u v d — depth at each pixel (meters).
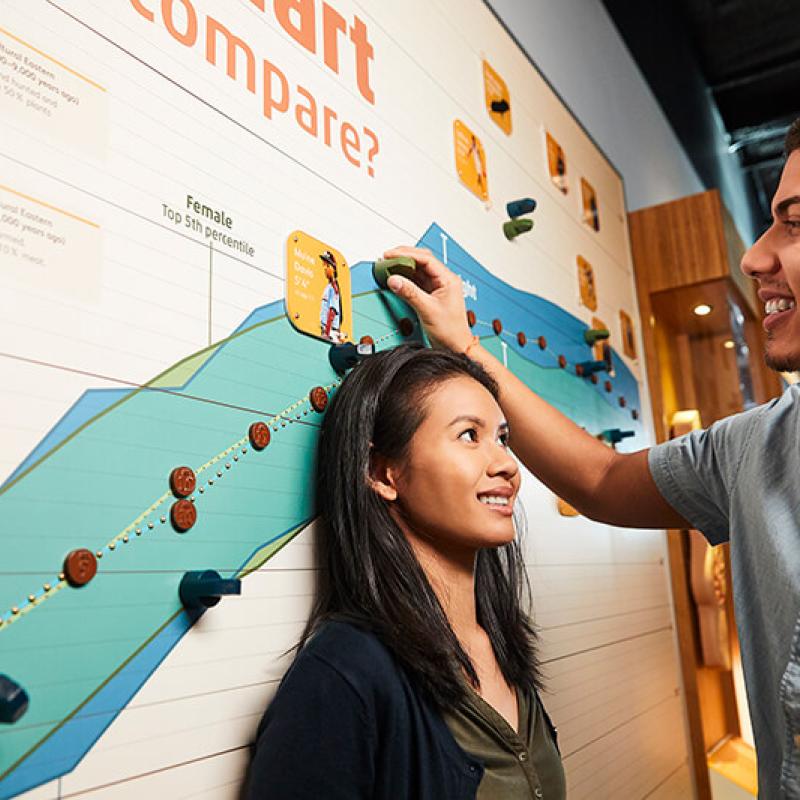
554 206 1.44
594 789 1.15
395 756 0.58
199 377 0.61
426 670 0.61
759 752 0.70
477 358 0.89
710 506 0.87
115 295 0.55
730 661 1.84
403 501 0.70
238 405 0.65
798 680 0.65
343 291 0.80
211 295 0.64
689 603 1.76
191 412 0.60
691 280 1.82
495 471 0.69
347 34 0.88
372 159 0.89
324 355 0.76
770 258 0.73
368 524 0.67
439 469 0.67
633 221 1.91
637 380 1.75
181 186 0.62
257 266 0.69
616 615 1.38
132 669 0.53
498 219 1.20
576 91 1.74
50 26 0.53
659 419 1.80
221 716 0.60
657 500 0.90
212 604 0.58
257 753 0.57
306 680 0.57
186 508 0.58
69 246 0.52
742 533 0.76
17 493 0.47
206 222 0.64
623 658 1.37
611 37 2.12
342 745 0.55
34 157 0.51
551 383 1.28
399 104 0.97
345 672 0.57
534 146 1.39
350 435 0.70
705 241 1.82
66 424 0.51
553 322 1.34
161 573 0.56
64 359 0.51
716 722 1.83
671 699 1.59
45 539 0.49
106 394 0.54
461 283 0.91
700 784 1.63
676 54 2.84
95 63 0.56
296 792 0.54
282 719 0.56
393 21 0.98
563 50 1.70
